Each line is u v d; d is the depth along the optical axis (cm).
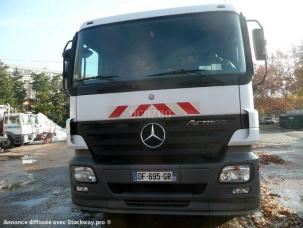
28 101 4619
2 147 1970
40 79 5456
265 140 1961
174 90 403
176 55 426
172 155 399
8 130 2092
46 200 651
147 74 424
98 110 427
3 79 4916
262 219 484
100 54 452
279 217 493
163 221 482
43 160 1359
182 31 436
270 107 4566
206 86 396
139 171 397
